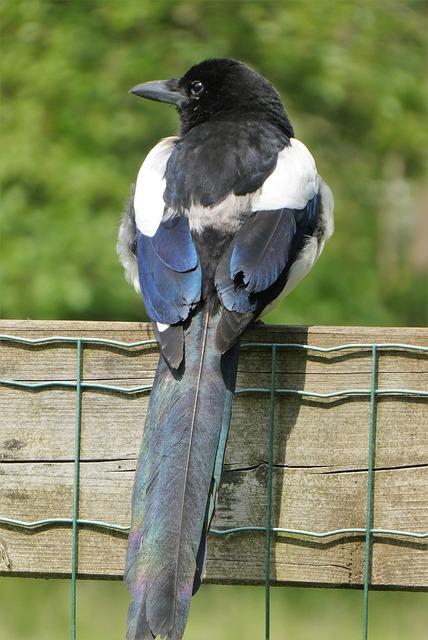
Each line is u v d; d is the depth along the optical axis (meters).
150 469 6.92
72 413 7.58
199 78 10.60
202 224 8.41
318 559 7.42
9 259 21.05
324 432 7.46
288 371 7.50
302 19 23.03
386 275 27.06
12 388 7.59
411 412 7.45
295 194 8.91
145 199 8.77
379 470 7.44
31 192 21.70
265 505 7.45
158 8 22.44
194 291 7.84
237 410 7.50
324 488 7.45
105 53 22.25
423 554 7.41
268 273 8.05
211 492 6.86
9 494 7.58
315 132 24.44
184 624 6.40
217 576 7.45
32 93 21.83
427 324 28.38
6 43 22.56
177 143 9.45
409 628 17.17
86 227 21.19
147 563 6.57
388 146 24.22
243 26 22.88
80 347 7.57
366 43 23.53
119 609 17.66
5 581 18.78
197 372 7.30
